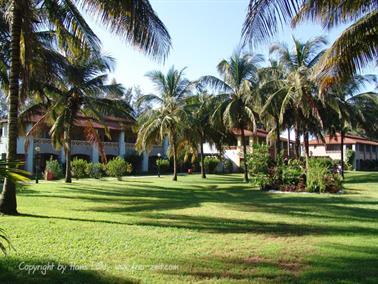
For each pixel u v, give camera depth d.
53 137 21.38
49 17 10.58
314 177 18.23
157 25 9.12
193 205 12.77
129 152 41.69
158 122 26.75
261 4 6.47
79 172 28.52
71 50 11.09
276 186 19.53
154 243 6.59
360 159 53.62
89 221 8.75
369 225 8.77
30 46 9.85
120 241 6.67
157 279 4.77
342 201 14.08
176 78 28.25
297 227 8.46
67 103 21.83
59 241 6.55
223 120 25.66
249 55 25.25
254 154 20.59
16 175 3.90
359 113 27.80
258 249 6.33
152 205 12.73
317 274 5.04
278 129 26.20
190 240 6.91
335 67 9.76
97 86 22.25
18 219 8.64
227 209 11.68
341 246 6.57
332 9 9.18
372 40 9.39
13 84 9.46
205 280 4.75
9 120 9.36
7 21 10.84
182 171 45.78
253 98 24.41
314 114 23.16
